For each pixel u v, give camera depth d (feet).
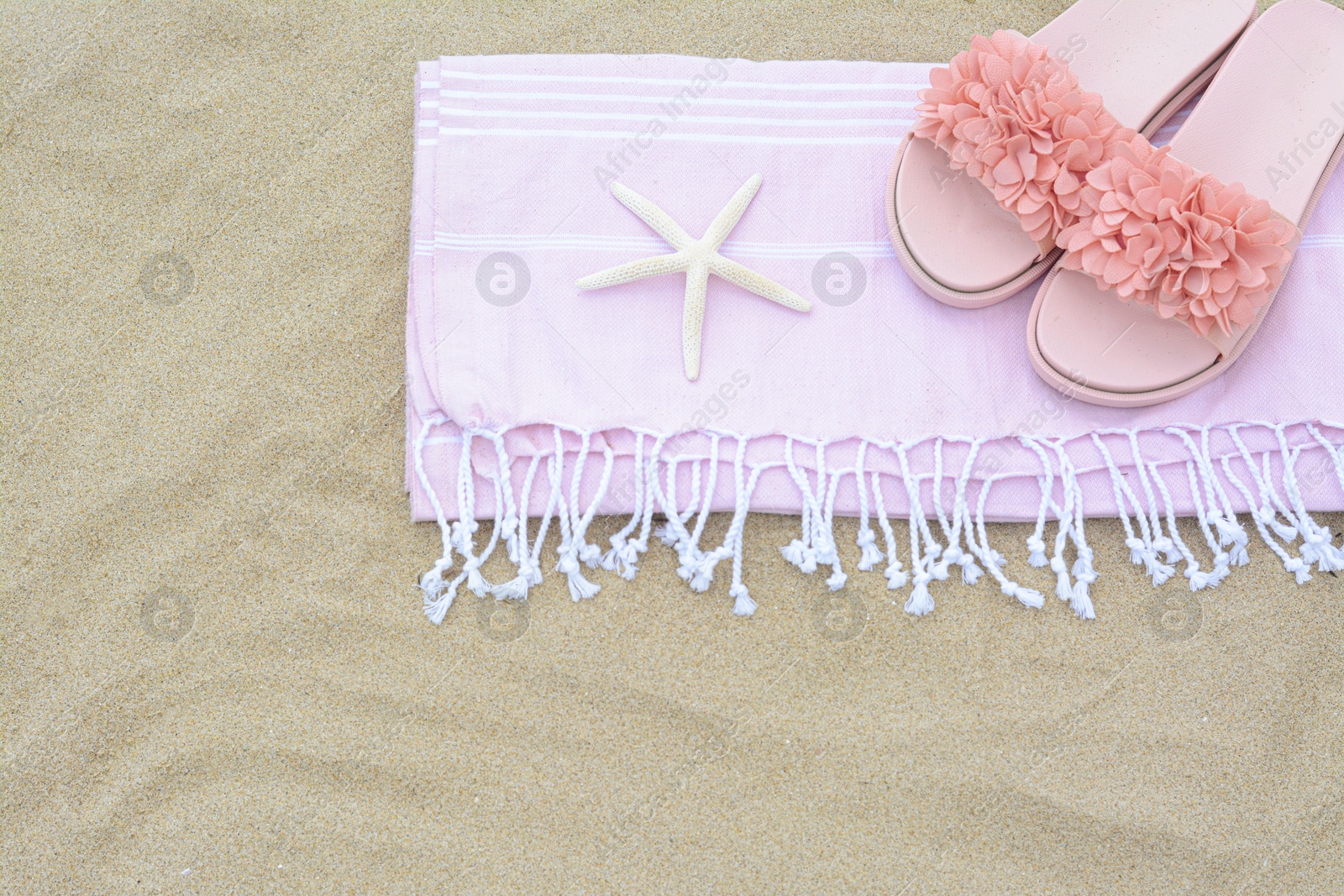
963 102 3.27
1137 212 3.18
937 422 3.29
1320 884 3.20
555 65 3.43
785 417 3.29
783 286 3.31
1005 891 3.19
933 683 3.26
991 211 3.31
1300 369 3.30
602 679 3.25
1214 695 3.26
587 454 3.28
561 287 3.32
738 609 3.27
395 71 3.55
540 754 3.22
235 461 3.34
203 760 3.23
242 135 3.51
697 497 3.27
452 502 3.27
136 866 3.19
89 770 3.22
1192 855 3.21
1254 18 3.43
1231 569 3.31
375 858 3.19
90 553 3.30
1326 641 3.28
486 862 3.19
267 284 3.43
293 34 3.56
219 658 3.26
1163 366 3.24
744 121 3.42
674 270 3.26
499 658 3.26
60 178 3.48
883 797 3.22
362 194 3.48
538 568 3.26
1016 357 3.32
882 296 3.34
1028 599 3.27
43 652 3.26
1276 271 3.22
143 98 3.52
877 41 3.59
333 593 3.29
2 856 3.19
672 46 3.58
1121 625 3.29
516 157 3.38
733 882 3.19
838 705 3.25
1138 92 3.36
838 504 3.27
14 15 3.55
